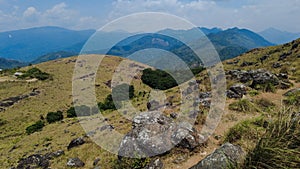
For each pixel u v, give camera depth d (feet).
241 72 88.79
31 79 325.83
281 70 121.39
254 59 274.16
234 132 33.83
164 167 29.68
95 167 39.52
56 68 380.58
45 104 245.65
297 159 15.99
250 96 60.18
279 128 17.24
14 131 180.45
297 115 18.51
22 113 221.25
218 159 20.97
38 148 79.92
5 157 78.23
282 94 61.26
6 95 262.88
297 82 78.74
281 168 16.10
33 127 164.04
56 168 46.06
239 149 22.35
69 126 110.93
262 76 72.02
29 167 53.42
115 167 33.22
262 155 16.93
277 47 291.58
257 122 34.91
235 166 18.56
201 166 21.11
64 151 60.23
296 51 211.82
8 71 374.84
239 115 45.75
